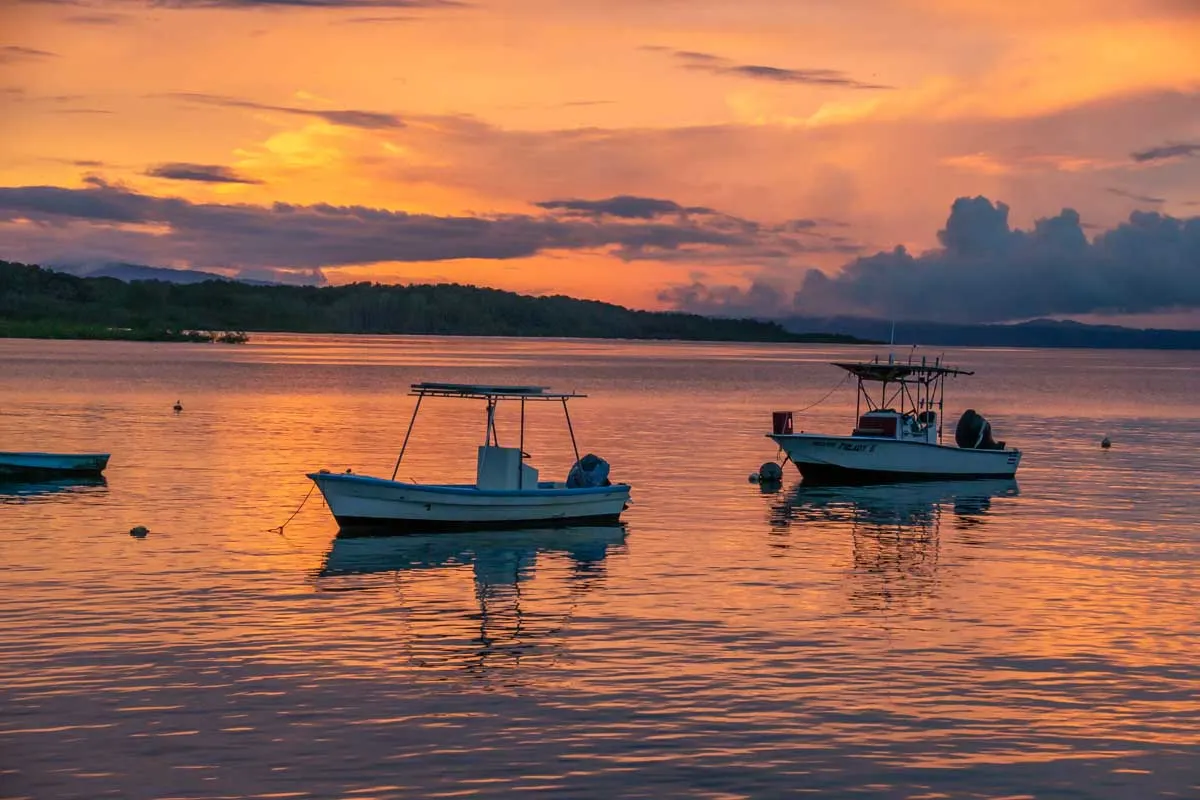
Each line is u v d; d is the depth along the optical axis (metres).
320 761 16.09
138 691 18.70
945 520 38.06
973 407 108.94
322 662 20.44
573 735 17.19
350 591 25.81
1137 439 73.31
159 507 36.84
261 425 68.88
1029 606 25.47
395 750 16.53
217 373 132.88
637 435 67.50
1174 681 20.14
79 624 22.42
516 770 15.91
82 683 19.02
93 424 67.12
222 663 20.22
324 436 62.75
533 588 26.53
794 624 23.53
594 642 22.02
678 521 36.72
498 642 21.92
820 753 16.66
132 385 106.44
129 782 15.33
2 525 33.19
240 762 16.02
